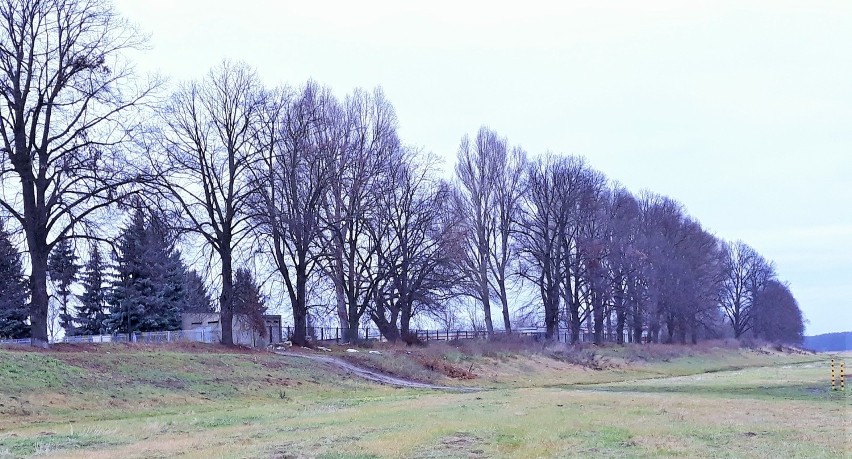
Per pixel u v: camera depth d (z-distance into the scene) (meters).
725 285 115.25
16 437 19.62
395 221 57.81
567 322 76.75
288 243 50.44
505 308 71.12
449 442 16.72
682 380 49.03
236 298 48.88
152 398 29.25
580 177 74.69
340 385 38.50
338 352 48.00
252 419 23.31
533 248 72.88
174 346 40.41
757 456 14.38
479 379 48.41
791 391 34.84
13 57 33.53
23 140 33.81
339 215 52.53
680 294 88.00
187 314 67.38
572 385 47.28
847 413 22.61
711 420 20.70
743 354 90.62
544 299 74.31
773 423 19.81
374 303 58.66
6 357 29.03
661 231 89.06
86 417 25.08
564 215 73.19
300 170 49.75
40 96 34.12
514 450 15.55
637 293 82.75
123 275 67.88
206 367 35.34
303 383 37.09
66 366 30.06
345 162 52.81
